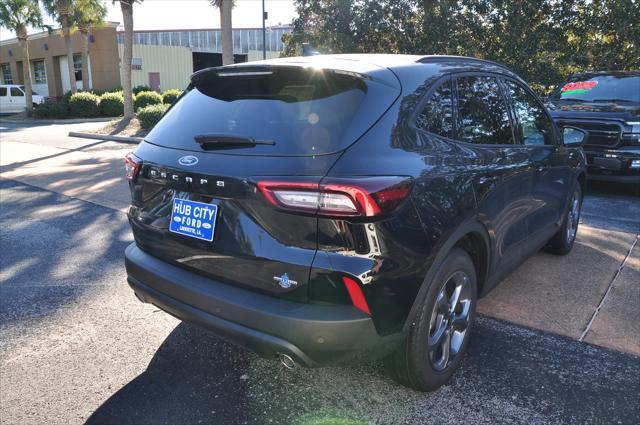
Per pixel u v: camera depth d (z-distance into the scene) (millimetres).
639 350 3170
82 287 4230
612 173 7188
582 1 13312
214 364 3076
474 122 3061
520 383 2838
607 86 8414
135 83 36812
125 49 19484
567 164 4348
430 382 2684
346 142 2258
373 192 2145
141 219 2883
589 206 6875
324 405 2670
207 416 2592
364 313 2217
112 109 26781
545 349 3188
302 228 2195
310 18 15992
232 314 2354
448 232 2516
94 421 2555
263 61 2832
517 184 3307
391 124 2408
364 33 15336
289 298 2268
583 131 4367
